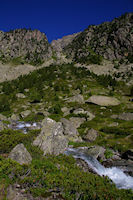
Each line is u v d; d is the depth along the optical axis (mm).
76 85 133000
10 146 18078
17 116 65125
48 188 10562
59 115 61188
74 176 13055
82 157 21234
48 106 86438
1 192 9250
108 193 10969
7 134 22719
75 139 31031
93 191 10719
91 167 18547
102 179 14531
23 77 166750
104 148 28047
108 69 183125
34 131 26266
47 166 13703
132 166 20906
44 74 166000
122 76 161875
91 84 136875
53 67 193250
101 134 35719
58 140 22234
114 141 31234
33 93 115500
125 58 199000
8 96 115438
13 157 13617
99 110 71812
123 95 112938
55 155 19531
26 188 10320
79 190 10750
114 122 46438
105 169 19828
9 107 85750
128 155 23906
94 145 28281
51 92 119500
